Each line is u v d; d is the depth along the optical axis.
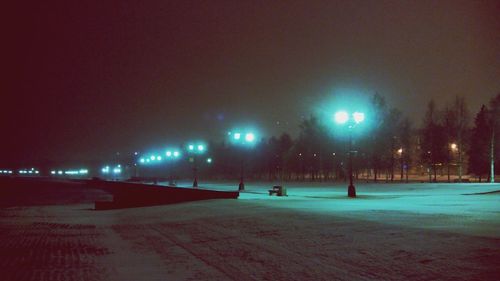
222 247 16.36
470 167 93.31
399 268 11.16
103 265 13.83
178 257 14.91
